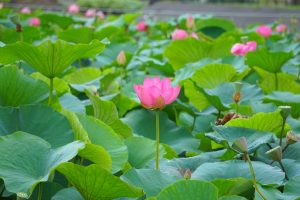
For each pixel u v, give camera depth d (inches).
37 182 107.3
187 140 171.9
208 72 203.9
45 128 129.1
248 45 227.3
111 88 217.2
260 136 134.3
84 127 134.3
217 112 188.5
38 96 148.3
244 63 228.2
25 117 129.7
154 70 253.6
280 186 130.0
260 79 237.9
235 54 227.6
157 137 129.6
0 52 141.6
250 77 245.1
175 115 190.1
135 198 111.2
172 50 256.1
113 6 850.1
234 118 150.0
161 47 312.5
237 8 1181.1
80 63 276.1
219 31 382.6
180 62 260.1
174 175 120.4
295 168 135.4
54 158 115.1
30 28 267.4
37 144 118.3
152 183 115.5
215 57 259.1
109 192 108.4
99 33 298.7
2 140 117.6
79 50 141.4
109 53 273.0
